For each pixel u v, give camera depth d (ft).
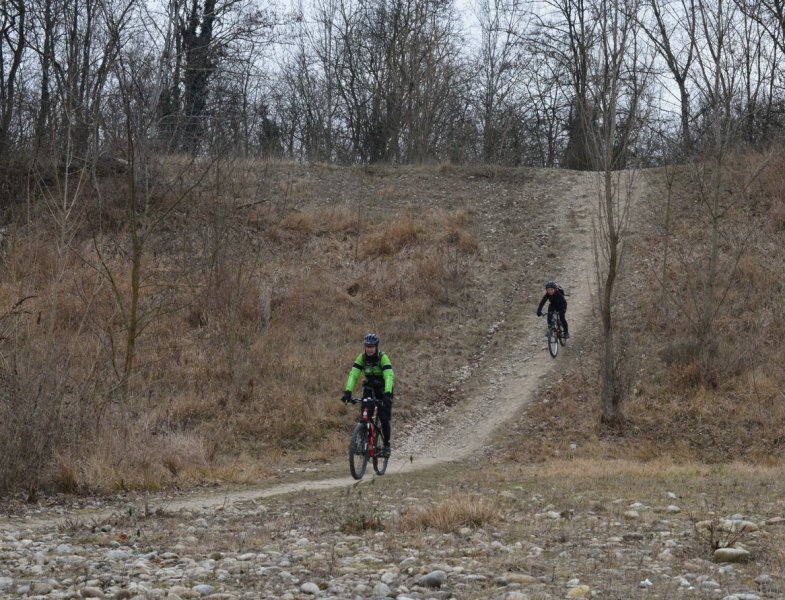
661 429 60.18
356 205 109.19
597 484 38.75
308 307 81.00
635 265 89.56
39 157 91.15
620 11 60.23
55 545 24.81
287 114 165.99
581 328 78.48
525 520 27.81
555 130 170.50
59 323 64.59
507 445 59.00
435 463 53.98
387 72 158.61
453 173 124.98
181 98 70.08
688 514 28.25
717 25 67.87
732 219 95.81
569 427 61.46
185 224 88.63
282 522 29.09
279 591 17.74
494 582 18.45
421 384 69.97
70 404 43.27
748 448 56.59
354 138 164.55
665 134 89.51
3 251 78.74
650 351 71.87
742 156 110.22
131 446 44.83
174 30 58.54
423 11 151.33
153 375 64.13
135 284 55.11
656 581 18.48
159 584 18.54
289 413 60.80
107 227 87.20
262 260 89.10
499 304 85.46
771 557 20.81
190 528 27.84
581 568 20.04
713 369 65.31
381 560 21.34
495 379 71.56
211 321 73.92
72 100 55.88
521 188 118.01
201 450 49.78
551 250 97.19
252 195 102.94
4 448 37.40
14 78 95.91
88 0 57.52
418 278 88.17
